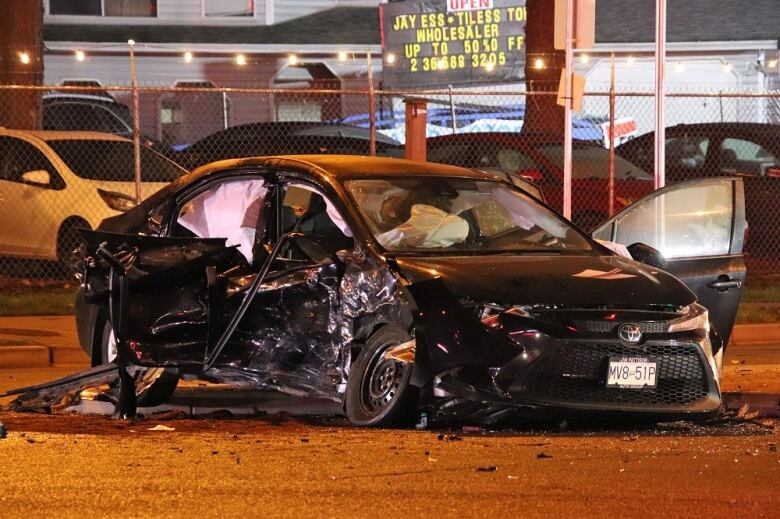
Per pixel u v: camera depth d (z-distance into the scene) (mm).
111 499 12367
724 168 44375
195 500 12320
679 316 16531
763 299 33031
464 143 40375
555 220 19375
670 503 12281
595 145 42812
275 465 13945
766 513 11914
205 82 68875
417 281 16438
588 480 13258
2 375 24453
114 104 61406
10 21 44406
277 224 18688
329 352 17359
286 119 69312
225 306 18016
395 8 64250
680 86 70812
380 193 18266
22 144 36250
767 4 71312
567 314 16047
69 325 28766
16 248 35781
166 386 19812
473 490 12742
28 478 13312
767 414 18438
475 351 15898
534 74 44000
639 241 20281
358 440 15516
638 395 16297
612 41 69875
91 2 68625
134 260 18188
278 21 69688
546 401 15820
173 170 37250
